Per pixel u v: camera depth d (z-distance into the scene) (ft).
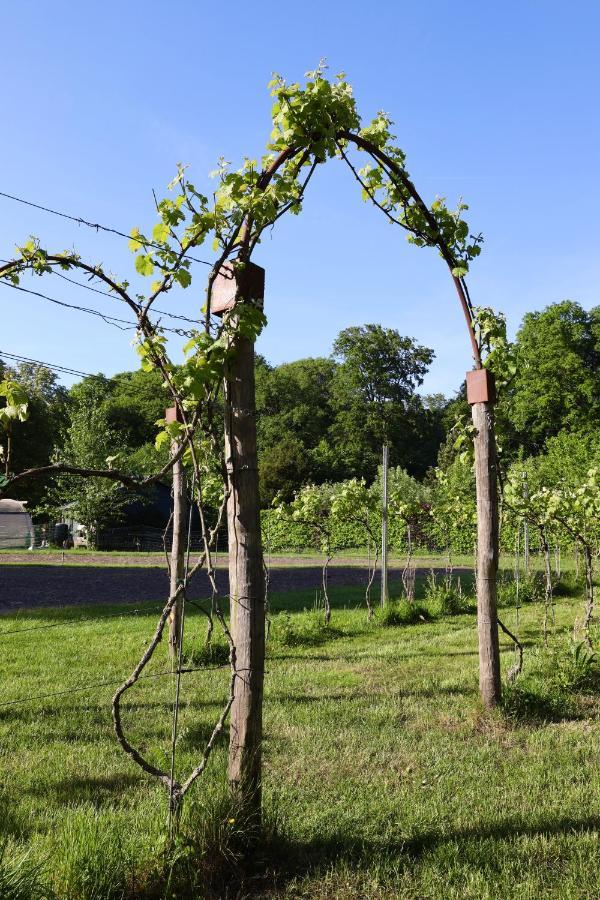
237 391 11.20
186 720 17.16
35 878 8.31
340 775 13.80
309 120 11.76
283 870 10.32
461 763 14.48
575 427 131.03
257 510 11.33
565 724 17.28
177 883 9.42
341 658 25.72
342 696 19.80
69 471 9.32
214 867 9.92
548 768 14.21
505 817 11.89
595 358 138.62
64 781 13.28
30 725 16.69
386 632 32.48
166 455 92.99
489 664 17.74
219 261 10.81
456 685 20.83
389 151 16.72
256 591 11.21
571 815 11.97
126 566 69.31
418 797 12.74
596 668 21.20
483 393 18.34
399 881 9.95
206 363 10.48
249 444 11.25
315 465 176.24
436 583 56.90
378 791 12.98
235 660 10.72
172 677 21.81
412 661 24.82
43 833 11.07
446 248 18.21
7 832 10.92
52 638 28.58
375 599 45.06
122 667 23.24
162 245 10.78
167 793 11.85
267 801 12.11
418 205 17.37
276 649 27.81
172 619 23.91
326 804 12.38
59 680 21.22
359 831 11.39
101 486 87.20
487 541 18.10
